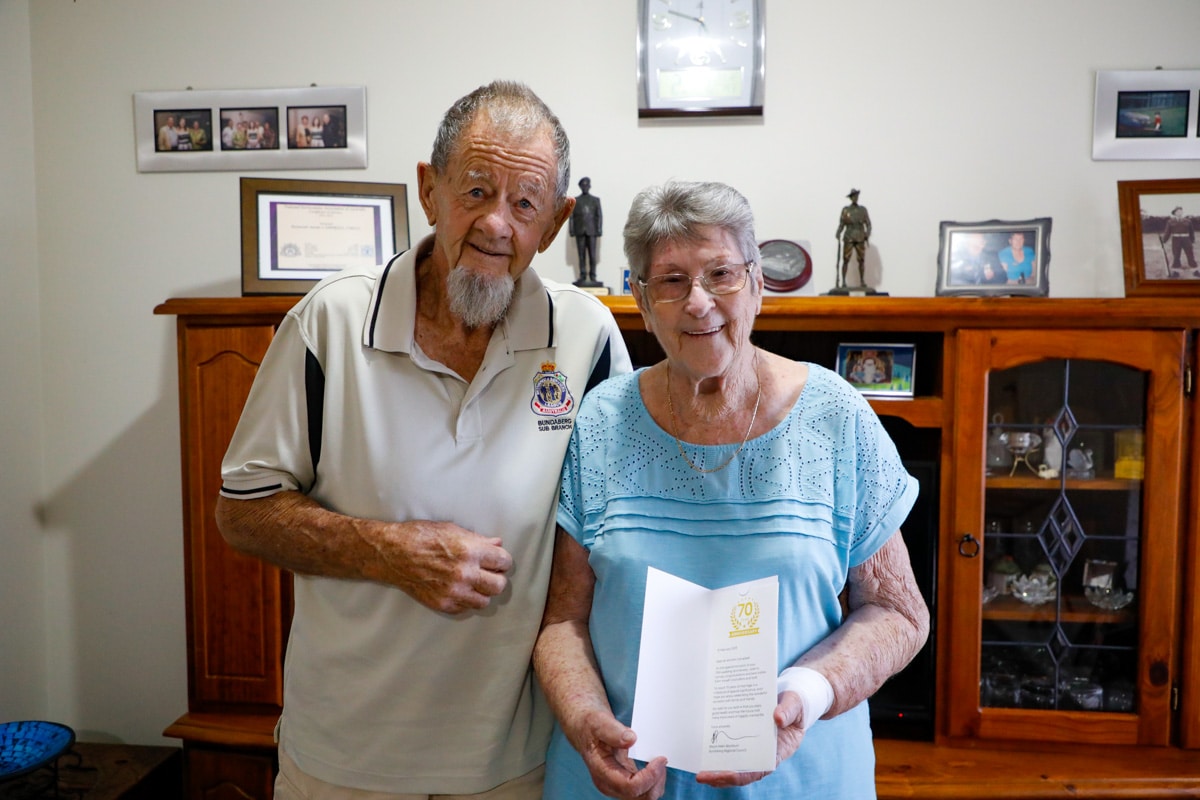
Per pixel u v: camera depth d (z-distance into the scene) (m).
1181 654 1.63
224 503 1.15
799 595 0.96
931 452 1.79
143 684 2.13
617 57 1.96
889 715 1.70
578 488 1.10
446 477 1.10
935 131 1.93
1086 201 1.91
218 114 2.03
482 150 1.00
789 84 1.94
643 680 0.92
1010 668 1.69
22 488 2.04
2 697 1.97
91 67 2.04
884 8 1.92
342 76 2.01
